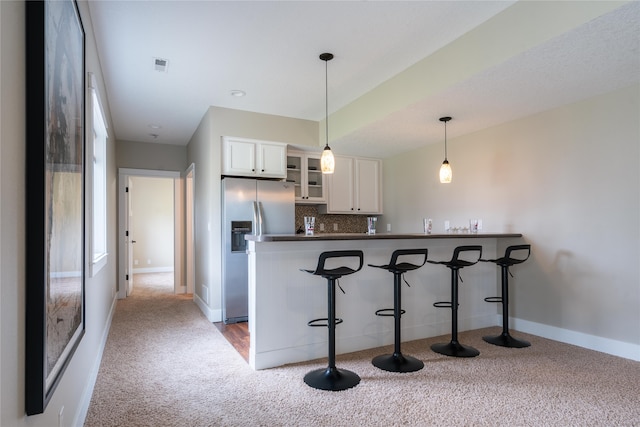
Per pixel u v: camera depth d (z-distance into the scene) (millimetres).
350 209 5844
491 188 4270
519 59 2611
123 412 2252
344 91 4113
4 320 978
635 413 2225
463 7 2592
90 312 2504
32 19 1182
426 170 5207
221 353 3316
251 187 4625
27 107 1168
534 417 2182
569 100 3441
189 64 3408
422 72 3352
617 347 3189
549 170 3695
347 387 2572
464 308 4012
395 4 2541
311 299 3180
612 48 2463
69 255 1637
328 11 2609
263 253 2998
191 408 2301
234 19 2699
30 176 1167
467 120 4020
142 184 9258
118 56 3236
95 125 3311
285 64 3424
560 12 2297
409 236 3340
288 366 3000
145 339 3729
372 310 3455
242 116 4699
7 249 1004
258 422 2135
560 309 3611
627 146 3125
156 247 9375
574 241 3488
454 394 2477
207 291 4695
